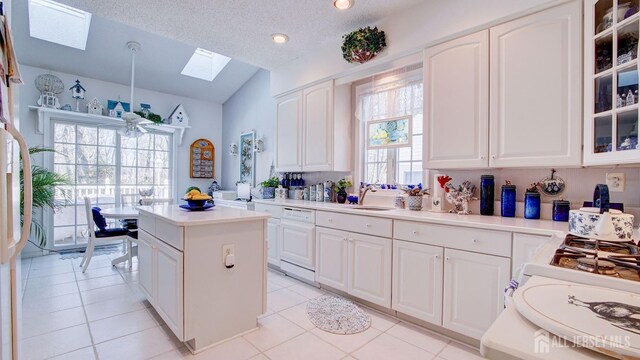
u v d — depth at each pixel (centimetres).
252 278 214
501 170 226
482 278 183
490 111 205
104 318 229
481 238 184
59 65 408
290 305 257
